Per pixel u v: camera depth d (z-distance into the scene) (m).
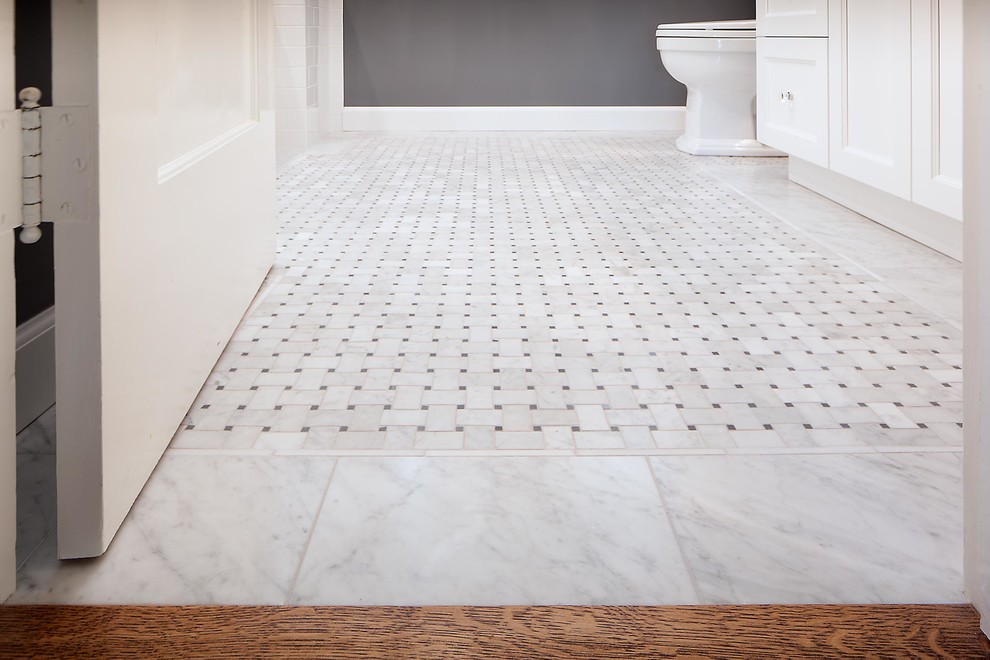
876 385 1.27
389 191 2.90
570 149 4.09
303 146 4.10
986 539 0.71
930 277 1.83
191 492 0.95
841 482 0.98
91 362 0.79
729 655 0.69
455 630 0.72
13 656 0.69
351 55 4.75
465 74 4.79
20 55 1.08
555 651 0.69
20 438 1.10
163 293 1.01
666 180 3.13
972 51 0.71
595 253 2.06
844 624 0.73
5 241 0.71
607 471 1.01
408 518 0.90
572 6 4.73
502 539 0.86
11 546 0.76
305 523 0.89
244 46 1.55
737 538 0.87
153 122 0.94
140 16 0.88
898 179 2.06
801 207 2.59
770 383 1.28
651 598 0.77
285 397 1.22
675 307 1.64
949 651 0.69
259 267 1.71
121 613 0.74
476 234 2.26
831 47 2.41
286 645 0.70
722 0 4.73
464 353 1.41
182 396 1.12
